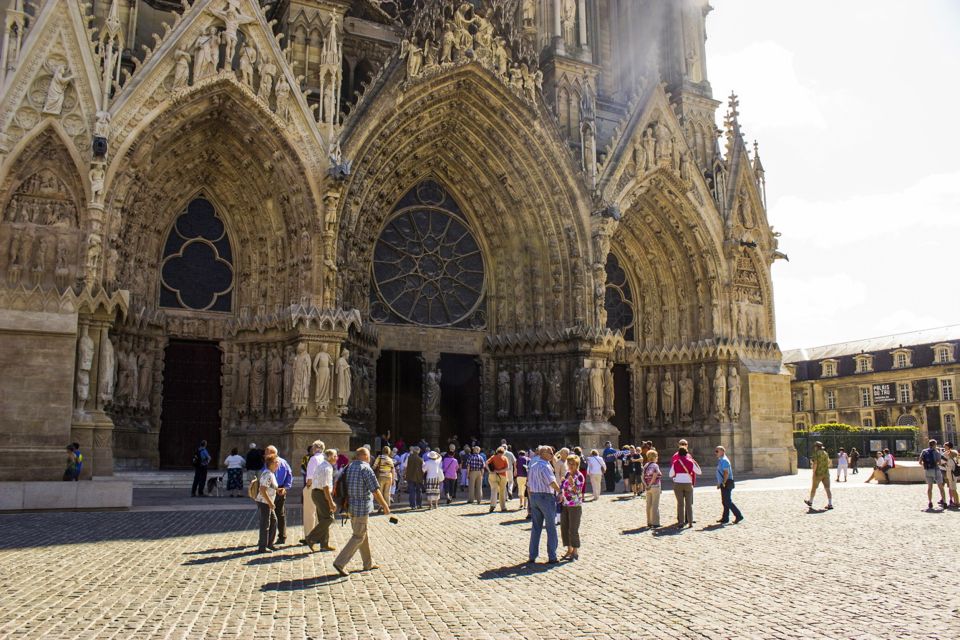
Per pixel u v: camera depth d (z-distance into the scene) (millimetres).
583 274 39812
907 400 96062
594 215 40250
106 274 30328
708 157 45969
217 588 12906
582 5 44406
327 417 32781
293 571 14523
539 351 40250
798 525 21781
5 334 27156
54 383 27469
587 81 43344
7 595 12117
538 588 13062
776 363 45094
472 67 38375
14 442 26734
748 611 11320
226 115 33750
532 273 40906
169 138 32812
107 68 30938
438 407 39500
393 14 43594
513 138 40062
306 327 32781
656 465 21422
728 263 44406
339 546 17734
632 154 42250
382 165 37469
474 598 12266
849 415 101875
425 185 41344
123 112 31125
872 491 34625
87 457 28359
